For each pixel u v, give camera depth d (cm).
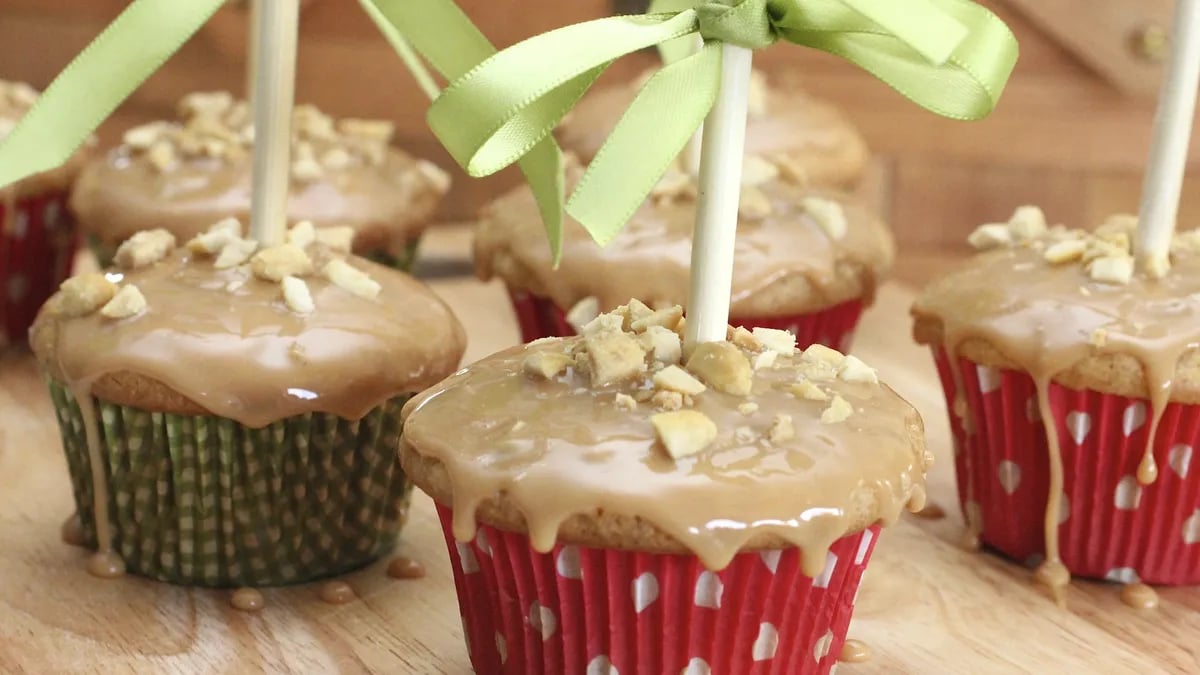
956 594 54
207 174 63
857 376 49
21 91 67
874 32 47
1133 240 54
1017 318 53
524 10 79
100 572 54
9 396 63
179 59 77
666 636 48
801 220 60
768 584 48
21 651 51
